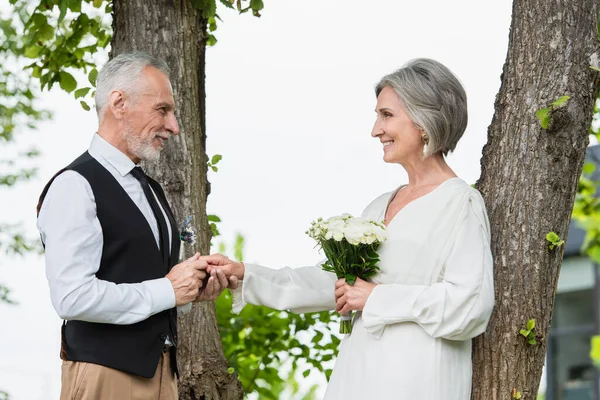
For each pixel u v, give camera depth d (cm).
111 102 380
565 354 1827
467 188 397
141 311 358
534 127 418
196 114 482
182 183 469
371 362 386
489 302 376
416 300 375
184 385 452
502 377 407
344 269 395
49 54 662
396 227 395
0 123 1003
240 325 743
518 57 428
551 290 414
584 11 425
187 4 484
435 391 376
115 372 357
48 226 357
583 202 912
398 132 398
